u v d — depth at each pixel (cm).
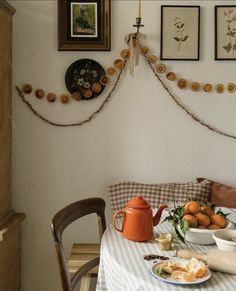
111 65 247
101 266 144
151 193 239
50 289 254
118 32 246
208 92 248
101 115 249
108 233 158
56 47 246
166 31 245
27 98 247
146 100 248
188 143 250
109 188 245
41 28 245
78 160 251
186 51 246
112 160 251
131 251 139
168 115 249
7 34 229
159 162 251
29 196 251
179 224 146
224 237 139
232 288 113
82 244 247
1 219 221
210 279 119
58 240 140
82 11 244
